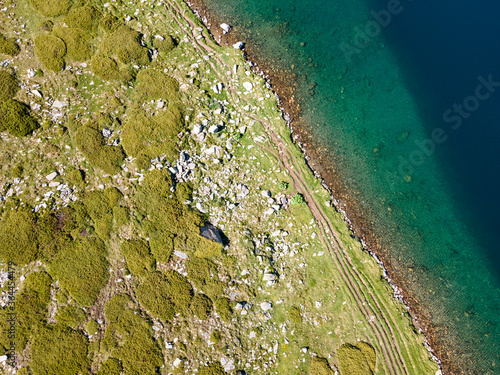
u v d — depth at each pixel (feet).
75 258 47.55
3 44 56.80
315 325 49.24
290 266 51.72
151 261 48.80
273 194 55.47
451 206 57.62
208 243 50.29
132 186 52.06
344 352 48.03
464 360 50.75
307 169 57.26
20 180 50.62
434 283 53.93
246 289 49.49
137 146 54.13
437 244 55.72
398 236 55.88
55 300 45.73
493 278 54.70
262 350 47.32
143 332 45.73
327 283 51.34
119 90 57.26
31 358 43.16
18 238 47.26
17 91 54.75
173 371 44.78
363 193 57.57
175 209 51.62
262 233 53.01
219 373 45.11
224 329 47.29
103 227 49.44
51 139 53.26
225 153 56.13
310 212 54.65
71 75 57.21
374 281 52.37
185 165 54.44
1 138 51.93
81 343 44.42
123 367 44.11
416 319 52.24
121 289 47.44
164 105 57.26
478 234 56.49
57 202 49.90
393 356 48.88
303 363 47.32
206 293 48.60
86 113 55.31
